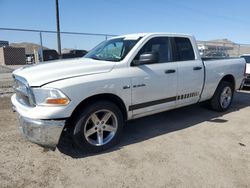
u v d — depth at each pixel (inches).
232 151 158.7
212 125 208.8
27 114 135.7
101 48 200.4
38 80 137.9
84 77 144.7
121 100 160.2
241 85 270.1
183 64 196.9
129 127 202.5
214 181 124.7
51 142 137.3
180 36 201.3
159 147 163.2
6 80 480.4
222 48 565.3
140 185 120.9
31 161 142.4
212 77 224.1
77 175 128.8
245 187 120.3
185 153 154.7
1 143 165.2
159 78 177.8
